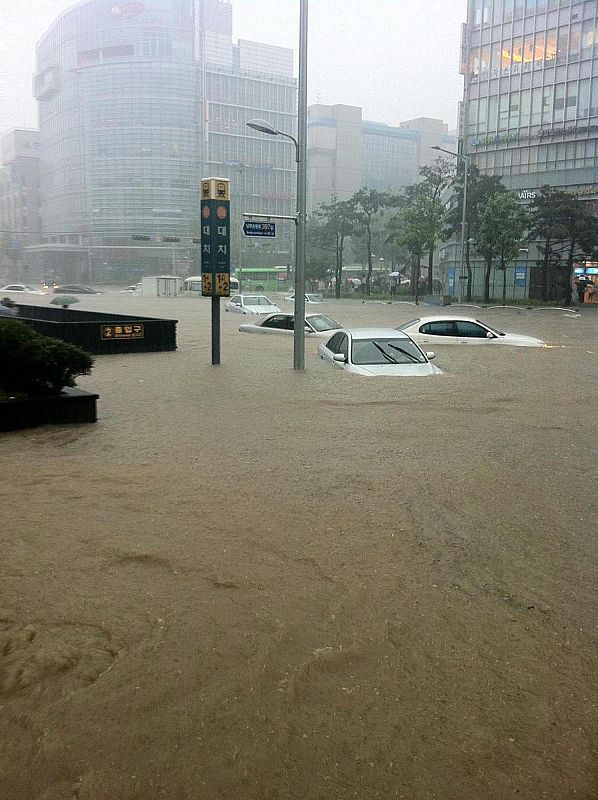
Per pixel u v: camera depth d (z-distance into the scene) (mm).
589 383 12484
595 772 2547
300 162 14711
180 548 4633
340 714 2863
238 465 6812
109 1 122875
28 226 151500
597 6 58344
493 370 14047
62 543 4707
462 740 2711
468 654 3338
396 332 14273
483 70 66062
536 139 62969
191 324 29844
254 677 3113
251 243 116688
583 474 6551
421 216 53281
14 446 7578
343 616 3705
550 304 50625
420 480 6316
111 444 7707
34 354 8719
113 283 127000
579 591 4043
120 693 2986
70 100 130500
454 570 4320
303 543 4742
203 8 125438
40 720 2811
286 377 13070
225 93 128375
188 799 2395
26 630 3525
